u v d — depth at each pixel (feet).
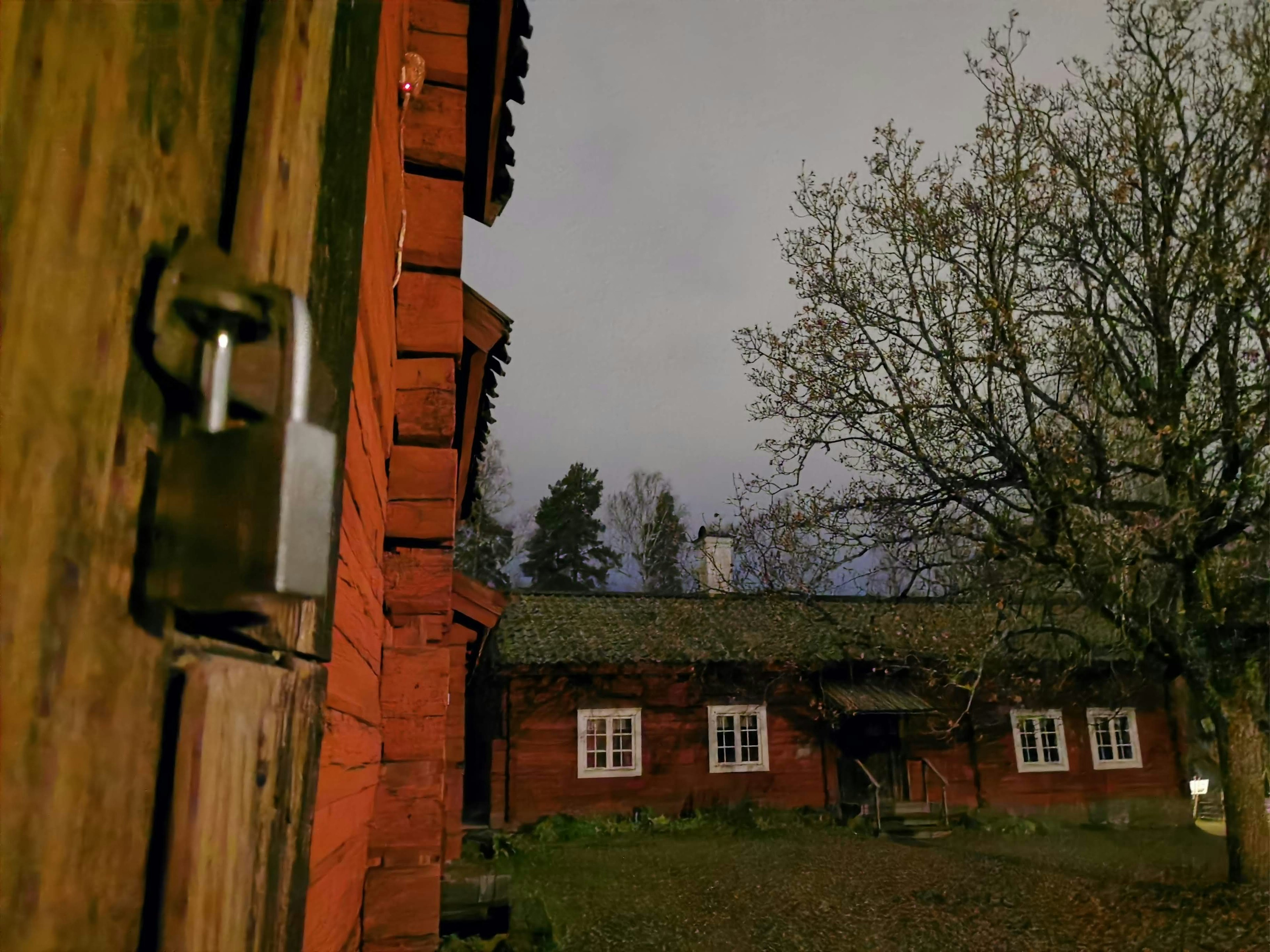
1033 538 32.60
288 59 1.53
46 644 0.90
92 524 0.99
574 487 136.98
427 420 9.94
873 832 49.03
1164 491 33.40
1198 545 29.84
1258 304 29.22
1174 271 32.14
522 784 49.57
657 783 51.29
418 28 11.12
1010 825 50.06
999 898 32.65
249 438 1.21
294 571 1.21
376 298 6.72
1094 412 31.86
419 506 9.75
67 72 1.00
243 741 1.34
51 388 0.94
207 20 1.33
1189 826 52.54
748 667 53.16
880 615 39.83
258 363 1.24
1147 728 57.57
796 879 37.19
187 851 1.13
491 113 14.79
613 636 54.65
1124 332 33.65
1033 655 42.55
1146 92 33.27
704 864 40.57
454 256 10.46
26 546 0.88
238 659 1.35
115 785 1.02
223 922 1.26
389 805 9.02
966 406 31.89
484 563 127.65
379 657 8.91
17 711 0.86
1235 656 32.53
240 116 1.42
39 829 0.88
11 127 0.91
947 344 32.37
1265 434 28.58
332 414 1.50
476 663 36.06
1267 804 33.63
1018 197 33.04
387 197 7.64
